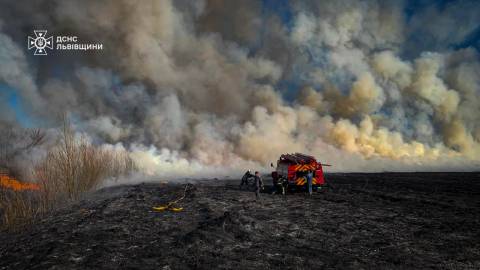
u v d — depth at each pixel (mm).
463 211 15188
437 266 8516
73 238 11156
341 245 10367
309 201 18656
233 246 10039
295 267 8414
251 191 23172
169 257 9078
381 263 8750
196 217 14328
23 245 10828
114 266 8453
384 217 14219
